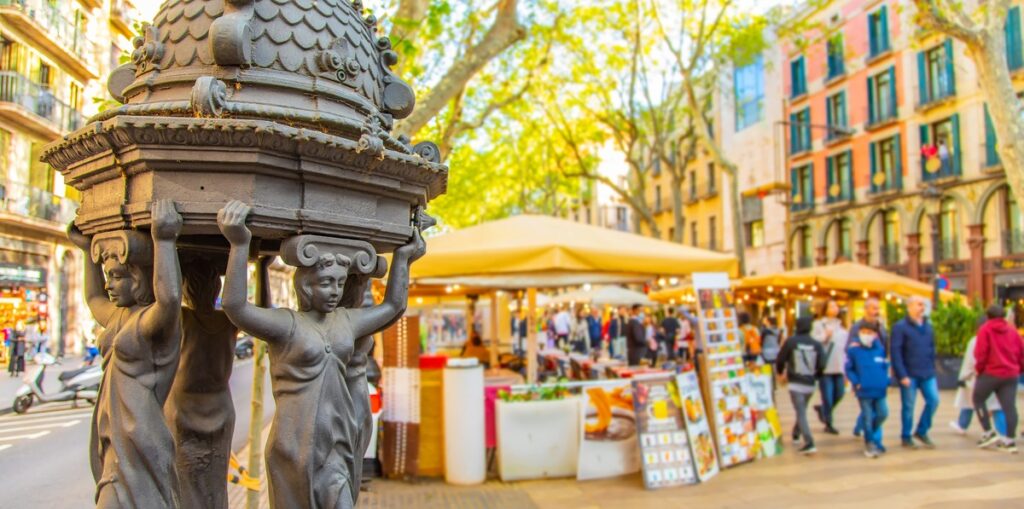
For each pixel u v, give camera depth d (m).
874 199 29.36
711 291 7.67
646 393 6.63
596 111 24.02
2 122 20.19
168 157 1.86
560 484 6.59
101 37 25.72
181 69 2.13
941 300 15.78
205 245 2.50
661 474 6.43
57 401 12.95
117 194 2.01
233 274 1.86
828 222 31.97
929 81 27.00
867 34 29.86
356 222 2.11
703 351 7.53
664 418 6.67
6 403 12.98
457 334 33.47
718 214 39.41
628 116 24.12
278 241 2.70
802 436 8.49
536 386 7.00
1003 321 7.91
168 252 1.89
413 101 2.57
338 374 2.05
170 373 2.02
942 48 26.20
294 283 2.08
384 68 2.54
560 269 7.29
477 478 6.61
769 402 8.15
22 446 9.25
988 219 24.62
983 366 7.95
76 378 13.02
